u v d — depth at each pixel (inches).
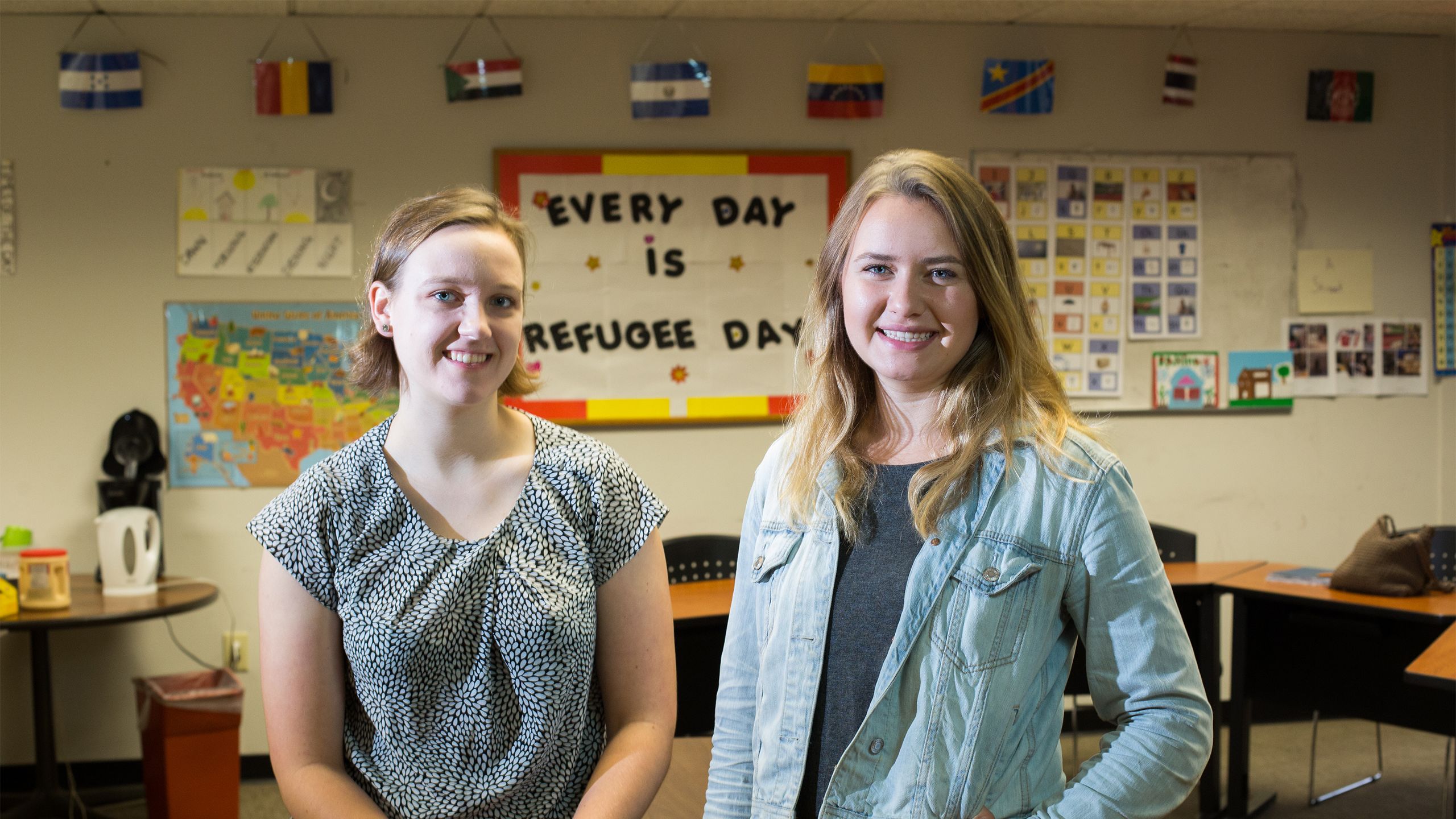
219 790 133.0
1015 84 164.1
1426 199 178.1
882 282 47.9
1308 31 173.6
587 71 159.2
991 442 47.7
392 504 48.1
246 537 153.8
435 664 46.6
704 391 161.9
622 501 50.6
